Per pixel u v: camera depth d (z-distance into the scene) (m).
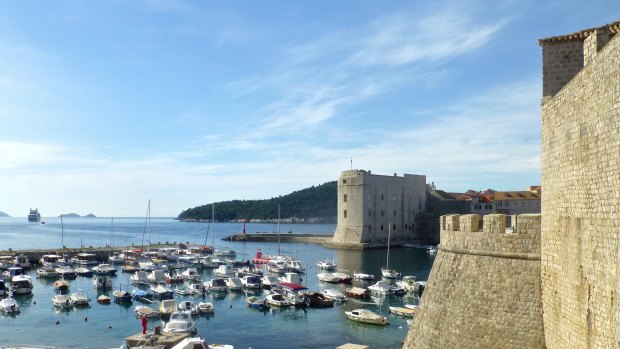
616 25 17.67
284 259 101.69
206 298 69.75
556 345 19.59
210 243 168.75
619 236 14.23
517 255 22.36
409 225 156.12
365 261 111.19
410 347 26.72
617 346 14.18
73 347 46.59
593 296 16.12
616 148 14.53
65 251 119.88
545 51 23.73
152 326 54.50
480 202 149.88
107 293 74.44
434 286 26.19
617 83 14.48
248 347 46.91
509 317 21.94
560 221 19.31
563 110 19.23
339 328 52.81
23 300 69.62
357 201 144.50
